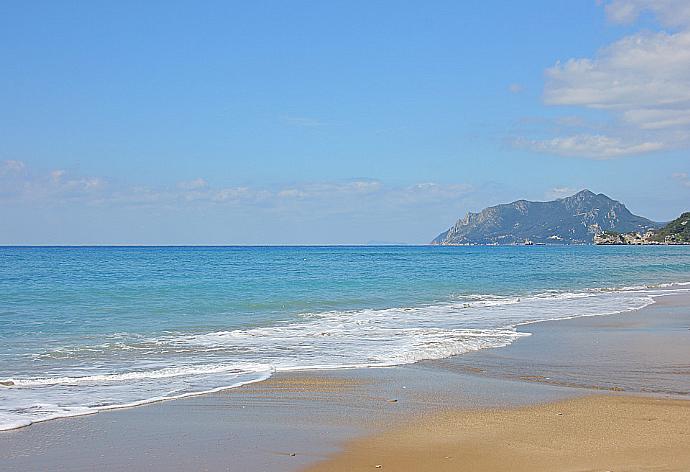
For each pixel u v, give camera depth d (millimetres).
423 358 15578
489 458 8344
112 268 59062
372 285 38562
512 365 14812
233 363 14828
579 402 11328
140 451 8648
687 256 110375
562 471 7801
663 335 19500
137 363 14789
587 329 20781
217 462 8227
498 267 65688
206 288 34969
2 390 12031
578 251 158375
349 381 13070
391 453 8562
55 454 8508
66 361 14977
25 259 86312
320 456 8445
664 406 11023
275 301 28781
